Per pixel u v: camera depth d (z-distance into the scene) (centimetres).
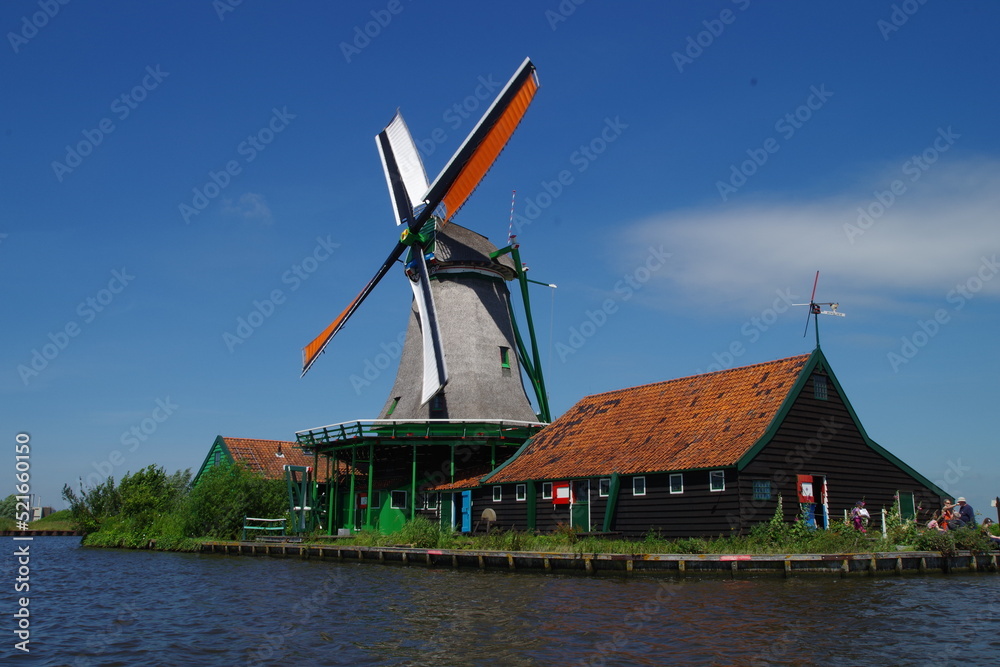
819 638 1327
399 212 3816
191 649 1370
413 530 2995
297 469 3941
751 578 2027
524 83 3456
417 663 1223
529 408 3925
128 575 2625
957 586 1897
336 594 1961
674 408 2961
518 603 1717
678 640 1326
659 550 2295
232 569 2773
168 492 4709
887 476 2875
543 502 3020
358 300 3975
